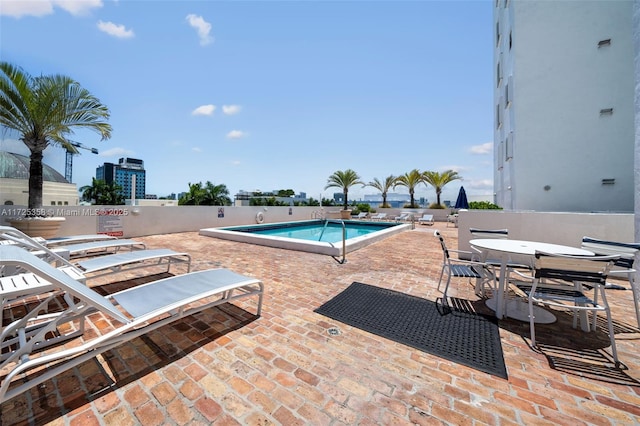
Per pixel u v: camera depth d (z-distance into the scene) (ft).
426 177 74.38
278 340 8.05
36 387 5.82
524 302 11.42
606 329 9.11
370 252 21.89
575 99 28.58
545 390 6.08
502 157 41.93
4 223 21.68
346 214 63.52
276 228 44.21
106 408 5.32
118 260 11.77
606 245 11.11
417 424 5.08
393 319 9.60
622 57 26.81
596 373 6.73
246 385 6.07
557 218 17.29
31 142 21.21
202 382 6.14
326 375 6.48
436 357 7.32
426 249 23.38
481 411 5.43
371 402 5.64
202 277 9.50
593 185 28.02
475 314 10.13
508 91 36.01
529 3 30.55
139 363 6.81
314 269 16.26
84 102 23.21
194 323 9.03
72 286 6.07
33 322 8.21
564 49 29.01
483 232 14.12
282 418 5.16
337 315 9.84
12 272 10.62
